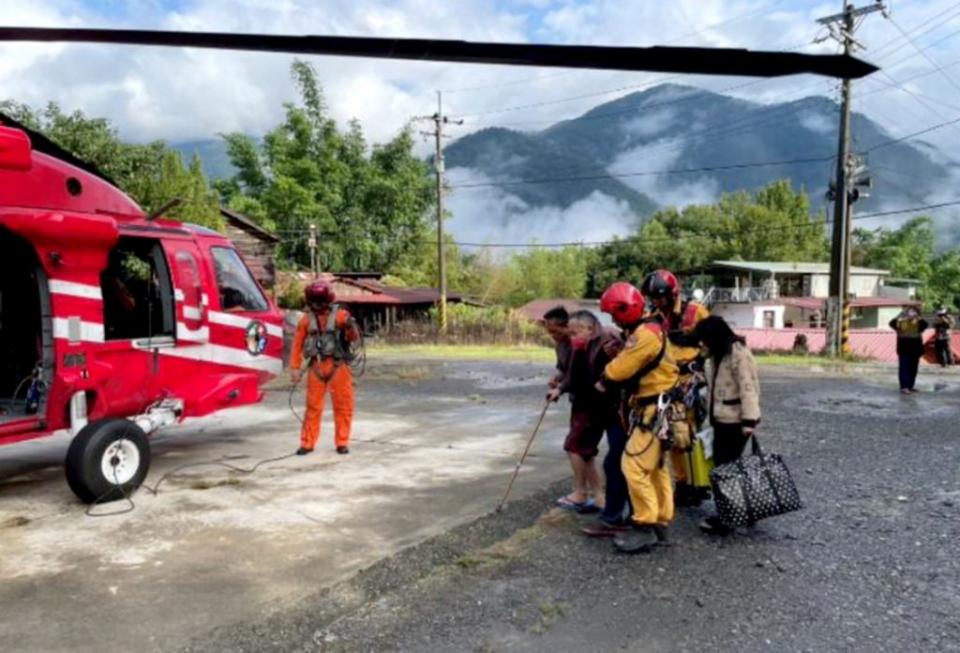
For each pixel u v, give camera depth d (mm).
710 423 5109
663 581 4219
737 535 4973
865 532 5016
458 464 6977
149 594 4031
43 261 5293
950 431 8828
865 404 11250
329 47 1189
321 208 41188
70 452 5477
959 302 57969
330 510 5504
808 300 42469
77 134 17531
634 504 4625
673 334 4848
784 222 60438
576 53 1083
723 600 3955
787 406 11016
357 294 35812
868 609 3828
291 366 7352
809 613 3785
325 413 9992
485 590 4121
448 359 20188
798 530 5066
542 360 19781
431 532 5039
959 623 3650
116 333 6496
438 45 1138
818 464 7043
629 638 3555
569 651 3441
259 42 1262
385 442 8023
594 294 64250
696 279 49812
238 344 6945
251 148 43031
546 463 7035
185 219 20875
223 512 5449
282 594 4035
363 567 4414
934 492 6027
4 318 6191
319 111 42938
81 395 5613
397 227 45594
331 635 3615
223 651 3439
